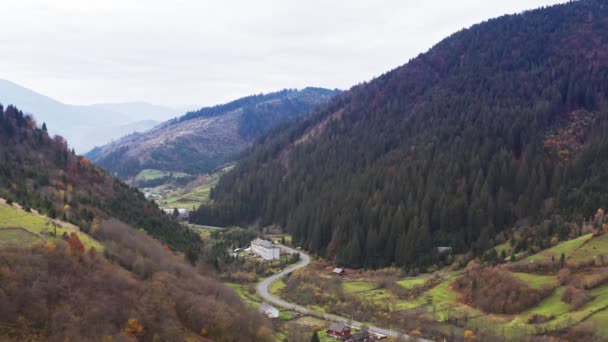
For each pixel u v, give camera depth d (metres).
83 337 82.38
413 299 153.62
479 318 133.00
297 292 163.75
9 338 76.69
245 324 109.81
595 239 153.12
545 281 140.88
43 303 84.06
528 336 114.44
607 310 119.81
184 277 122.50
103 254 111.75
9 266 87.62
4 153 179.50
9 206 124.50
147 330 92.31
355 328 130.12
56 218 128.50
